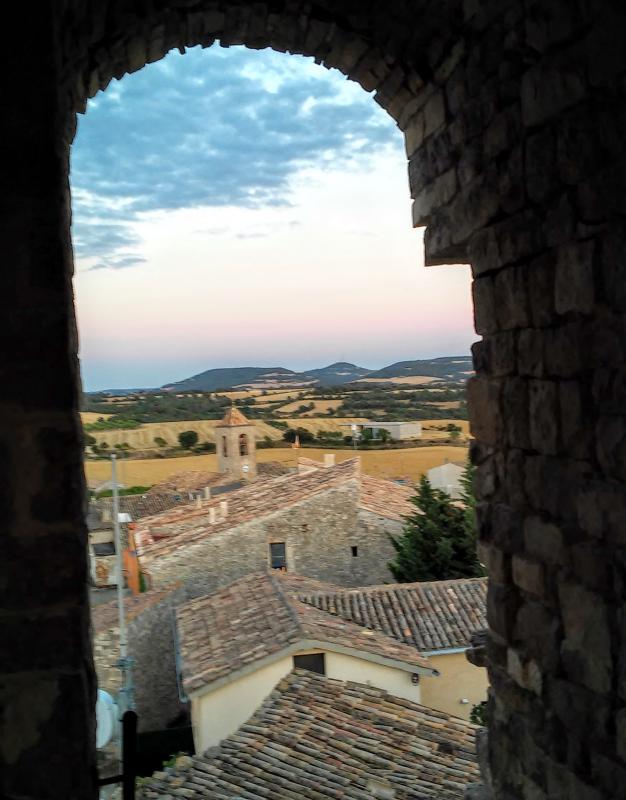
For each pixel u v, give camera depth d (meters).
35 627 1.81
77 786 1.81
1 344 1.80
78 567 1.83
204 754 6.93
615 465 2.18
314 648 9.34
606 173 2.14
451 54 3.04
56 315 1.81
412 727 7.44
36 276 1.80
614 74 2.08
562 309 2.41
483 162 2.87
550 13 2.34
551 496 2.55
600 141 2.16
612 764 2.28
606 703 2.30
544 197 2.47
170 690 13.78
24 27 1.79
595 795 2.37
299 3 3.18
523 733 2.83
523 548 2.78
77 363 1.99
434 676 9.53
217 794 6.14
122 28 2.92
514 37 2.57
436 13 2.95
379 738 7.16
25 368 1.80
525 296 2.64
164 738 11.70
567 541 2.47
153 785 6.44
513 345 2.78
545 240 2.48
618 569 2.20
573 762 2.49
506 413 2.86
